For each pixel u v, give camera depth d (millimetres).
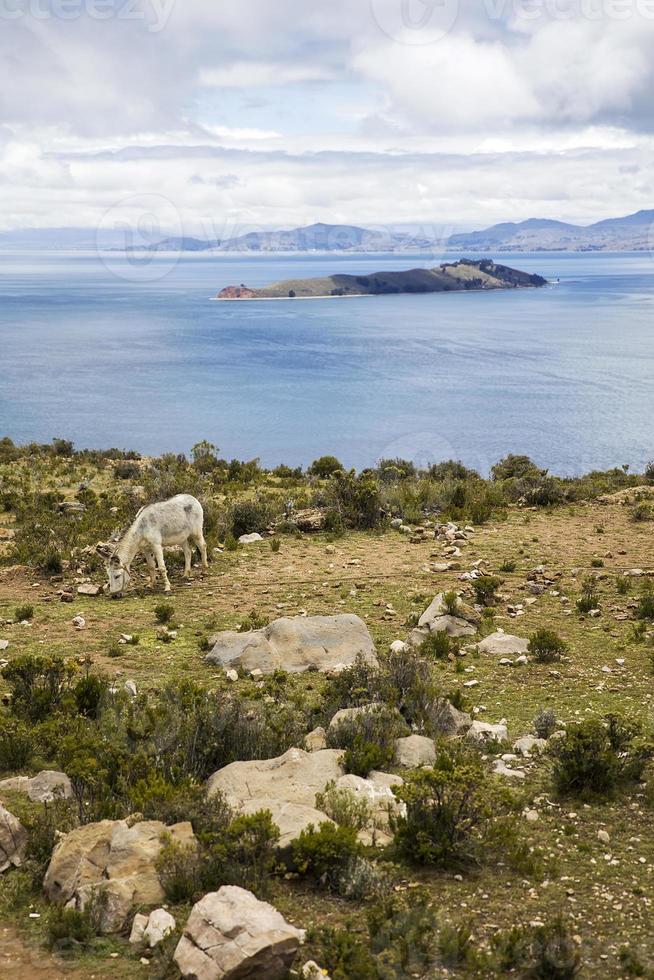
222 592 19328
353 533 24688
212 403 135750
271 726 11438
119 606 18469
